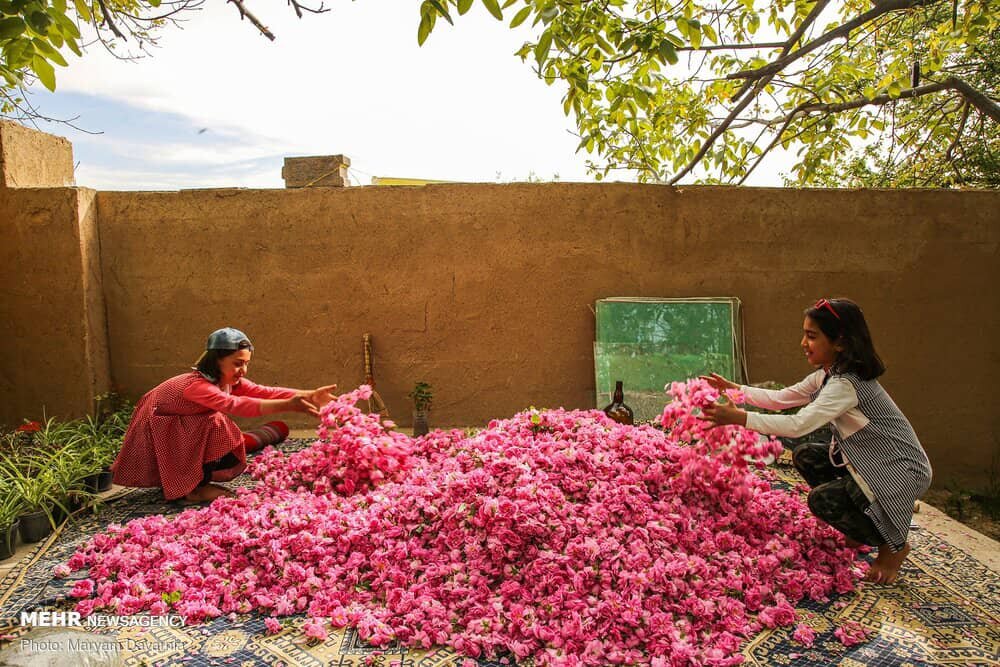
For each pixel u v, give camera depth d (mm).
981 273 5367
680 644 2322
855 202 5289
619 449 3412
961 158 6699
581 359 5414
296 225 5293
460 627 2510
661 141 6340
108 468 4117
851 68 4746
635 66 4148
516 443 3420
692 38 3668
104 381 5297
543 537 2822
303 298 5355
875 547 3154
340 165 5875
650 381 5246
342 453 3852
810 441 4141
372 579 2854
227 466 4008
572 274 5348
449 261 5332
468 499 2973
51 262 5004
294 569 2822
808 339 2980
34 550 3250
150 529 3295
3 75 3090
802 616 2586
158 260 5301
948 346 5418
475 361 5422
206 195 5270
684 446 3482
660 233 5320
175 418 3748
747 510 3191
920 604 2674
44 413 5113
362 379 5410
